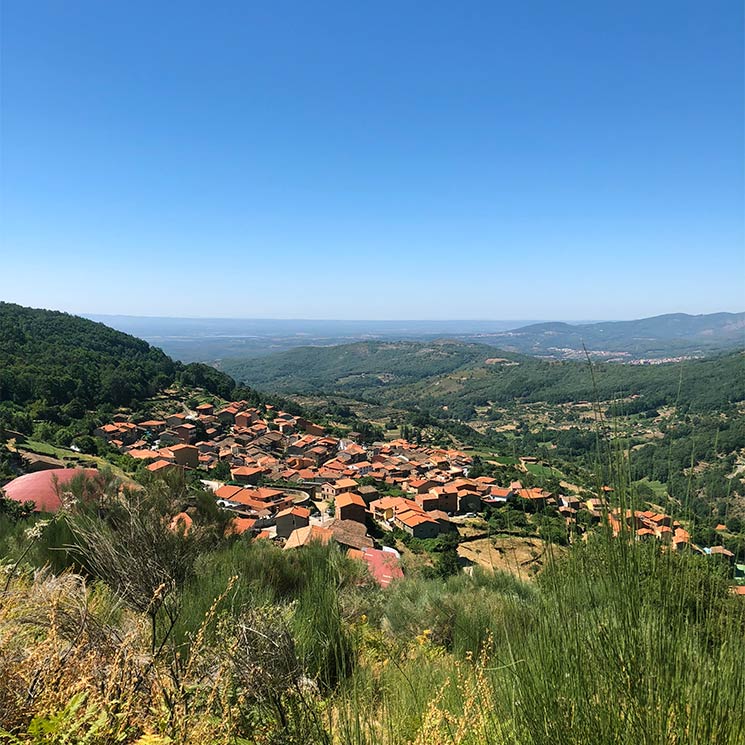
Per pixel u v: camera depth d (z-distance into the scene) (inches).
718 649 51.4
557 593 61.5
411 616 233.5
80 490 235.1
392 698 108.4
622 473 60.7
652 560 55.2
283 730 76.1
